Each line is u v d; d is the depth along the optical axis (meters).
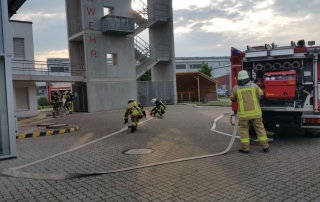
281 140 8.19
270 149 7.11
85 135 10.15
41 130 11.12
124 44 22.41
